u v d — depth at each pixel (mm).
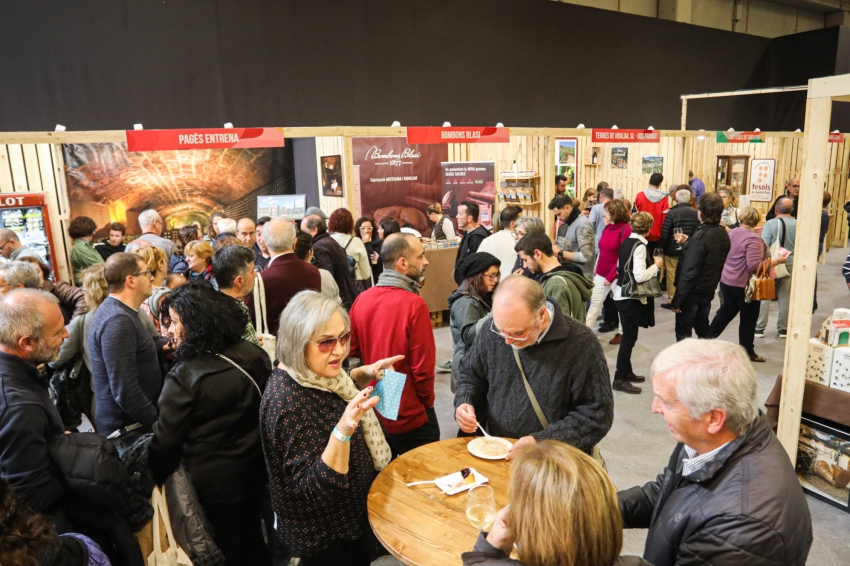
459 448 2254
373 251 6102
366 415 2135
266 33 6082
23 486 1766
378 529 1764
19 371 1884
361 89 6824
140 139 3666
